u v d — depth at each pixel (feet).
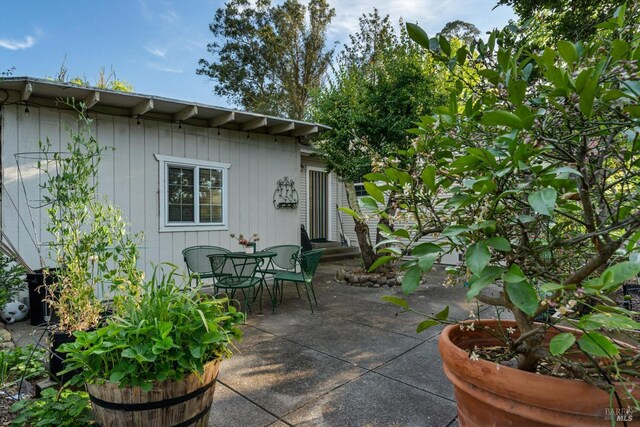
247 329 12.05
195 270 15.85
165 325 5.07
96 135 15.69
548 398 3.55
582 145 4.10
